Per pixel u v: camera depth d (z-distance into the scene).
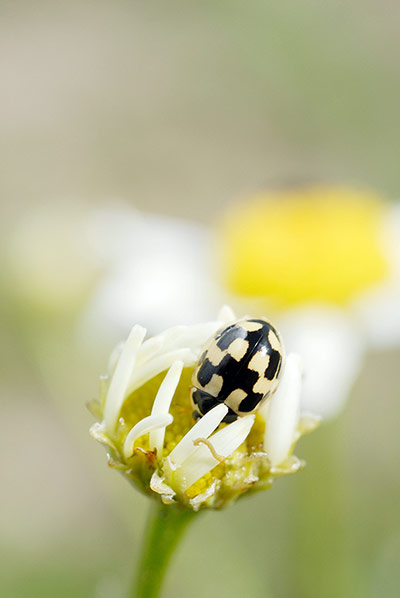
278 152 0.23
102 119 0.25
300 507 0.11
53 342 0.12
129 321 0.12
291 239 0.12
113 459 0.07
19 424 0.16
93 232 0.13
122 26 0.27
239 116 0.24
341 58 0.22
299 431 0.07
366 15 0.22
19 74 0.27
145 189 0.24
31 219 0.13
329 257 0.12
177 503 0.07
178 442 0.07
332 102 0.22
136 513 0.11
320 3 0.22
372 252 0.12
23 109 0.25
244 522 0.13
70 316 0.12
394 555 0.12
